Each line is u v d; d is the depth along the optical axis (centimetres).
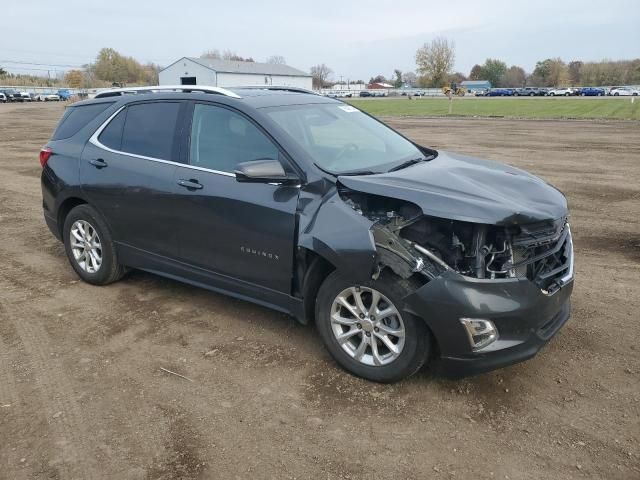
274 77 8594
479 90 9956
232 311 477
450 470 288
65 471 289
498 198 344
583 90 8488
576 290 516
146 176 461
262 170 370
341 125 460
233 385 366
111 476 285
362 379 368
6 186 1078
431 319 325
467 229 336
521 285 324
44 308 489
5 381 373
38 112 4266
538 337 336
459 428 320
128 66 11488
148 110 481
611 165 1282
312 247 359
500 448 303
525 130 2316
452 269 326
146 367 389
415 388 358
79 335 438
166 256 468
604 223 757
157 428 323
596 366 383
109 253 514
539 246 346
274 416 333
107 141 505
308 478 283
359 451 302
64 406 345
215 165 426
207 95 447
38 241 697
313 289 387
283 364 390
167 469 290
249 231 399
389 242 336
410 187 350
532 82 13175
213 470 289
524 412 334
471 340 320
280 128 402
